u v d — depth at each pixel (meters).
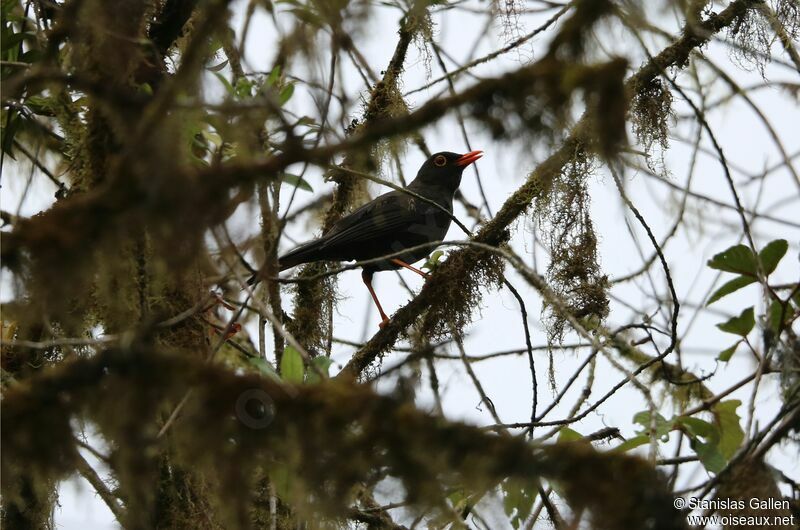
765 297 8.20
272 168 6.41
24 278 6.47
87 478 8.62
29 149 11.24
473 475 6.38
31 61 9.42
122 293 7.47
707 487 7.36
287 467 6.63
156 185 6.14
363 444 6.36
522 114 6.62
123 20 7.49
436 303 11.18
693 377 11.52
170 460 8.69
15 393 6.47
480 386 9.42
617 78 6.61
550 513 8.19
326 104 7.40
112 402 6.40
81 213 6.32
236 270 7.34
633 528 6.52
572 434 9.10
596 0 6.91
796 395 8.01
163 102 6.35
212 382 6.40
